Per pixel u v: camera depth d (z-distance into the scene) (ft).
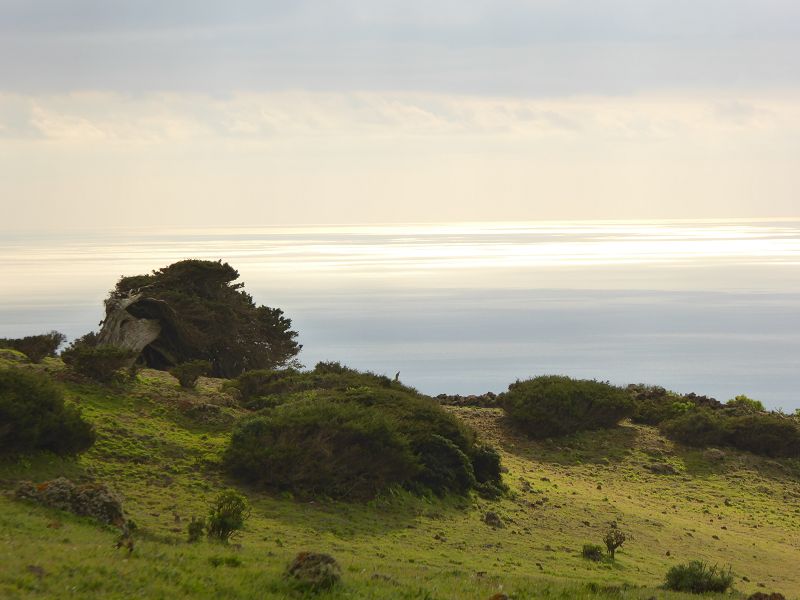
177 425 186.80
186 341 267.80
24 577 79.56
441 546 150.10
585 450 246.47
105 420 177.47
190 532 124.16
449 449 187.93
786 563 174.19
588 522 181.98
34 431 149.48
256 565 100.12
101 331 256.52
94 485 126.82
